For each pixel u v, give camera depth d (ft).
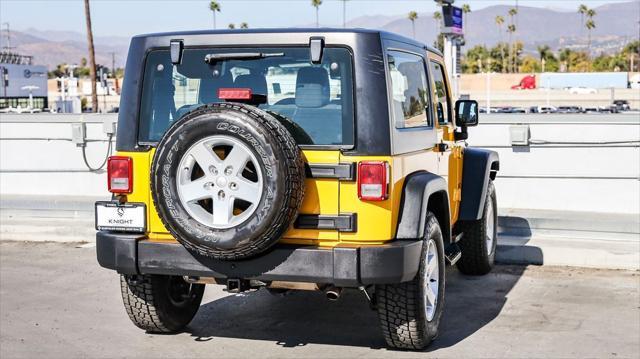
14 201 37.37
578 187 35.81
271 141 16.99
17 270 29.60
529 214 33.45
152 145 19.16
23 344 20.71
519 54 562.66
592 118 35.37
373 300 19.92
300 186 17.48
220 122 17.17
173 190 17.67
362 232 17.90
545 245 30.53
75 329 22.09
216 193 17.43
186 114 17.57
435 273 20.58
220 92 18.26
